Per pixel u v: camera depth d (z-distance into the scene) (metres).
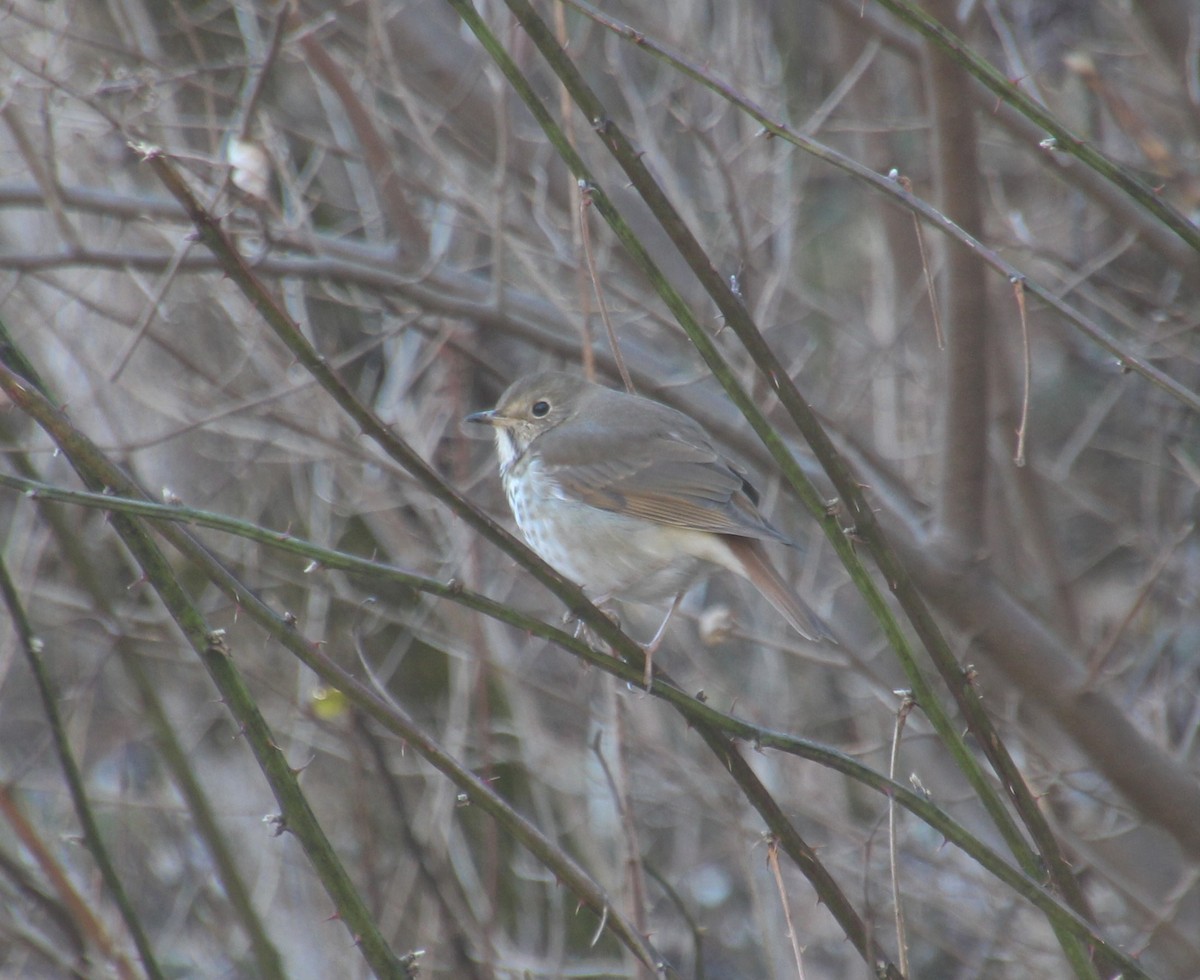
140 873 12.70
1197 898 11.17
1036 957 11.15
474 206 11.02
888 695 10.72
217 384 10.79
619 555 8.66
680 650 13.20
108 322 12.39
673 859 13.18
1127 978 5.72
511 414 9.48
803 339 14.49
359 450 11.11
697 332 5.70
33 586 11.84
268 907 11.88
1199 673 12.66
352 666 12.93
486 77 12.12
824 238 15.30
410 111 10.72
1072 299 13.45
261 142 10.16
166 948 11.60
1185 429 12.86
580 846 12.55
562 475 8.79
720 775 12.44
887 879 11.50
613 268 13.12
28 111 11.02
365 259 11.03
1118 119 9.70
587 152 12.40
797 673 13.30
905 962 5.97
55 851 10.45
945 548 10.05
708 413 10.80
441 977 10.89
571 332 11.11
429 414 12.70
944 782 12.78
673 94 12.16
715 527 8.27
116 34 12.30
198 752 13.41
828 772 12.70
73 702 12.83
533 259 12.11
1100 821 12.31
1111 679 11.72
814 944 12.03
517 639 13.45
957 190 9.27
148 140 10.62
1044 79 12.79
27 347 12.43
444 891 10.47
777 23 14.25
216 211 9.53
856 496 5.86
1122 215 10.54
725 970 12.63
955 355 9.63
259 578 13.34
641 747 12.06
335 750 12.09
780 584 8.20
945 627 12.16
